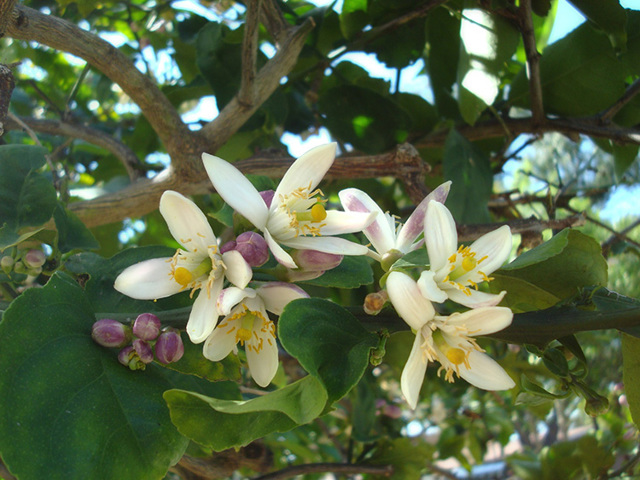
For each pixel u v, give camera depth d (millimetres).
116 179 409
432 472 565
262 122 359
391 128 355
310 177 178
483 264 163
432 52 375
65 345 162
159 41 460
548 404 372
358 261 205
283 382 395
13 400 146
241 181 173
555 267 194
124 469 150
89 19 463
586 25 327
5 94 203
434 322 154
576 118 350
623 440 446
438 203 161
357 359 152
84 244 238
